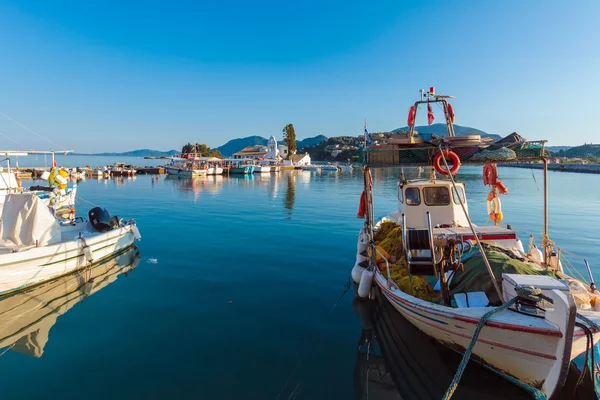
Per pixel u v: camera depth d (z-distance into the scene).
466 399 5.07
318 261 11.66
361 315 7.64
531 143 7.07
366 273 8.37
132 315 7.57
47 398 4.89
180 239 14.77
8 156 15.55
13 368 5.60
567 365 4.20
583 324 4.36
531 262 6.88
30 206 9.27
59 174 19.08
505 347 4.79
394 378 5.50
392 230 9.54
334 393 5.12
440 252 6.24
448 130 9.83
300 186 43.03
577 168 77.00
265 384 5.28
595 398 4.89
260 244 13.96
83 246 10.27
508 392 5.16
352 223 18.56
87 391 5.05
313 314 7.69
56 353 6.05
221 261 11.62
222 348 6.26
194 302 8.29
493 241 7.04
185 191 36.12
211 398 4.93
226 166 76.62
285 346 6.37
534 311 4.73
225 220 19.36
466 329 5.12
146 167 74.19
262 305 8.14
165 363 5.76
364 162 8.04
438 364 5.89
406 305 6.28
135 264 11.23
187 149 109.31
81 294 8.76
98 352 6.09
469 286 5.79
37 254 9.03
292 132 108.31
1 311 7.75
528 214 21.45
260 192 35.41
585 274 10.31
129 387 5.14
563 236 15.44
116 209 23.14
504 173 74.12
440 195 8.98
